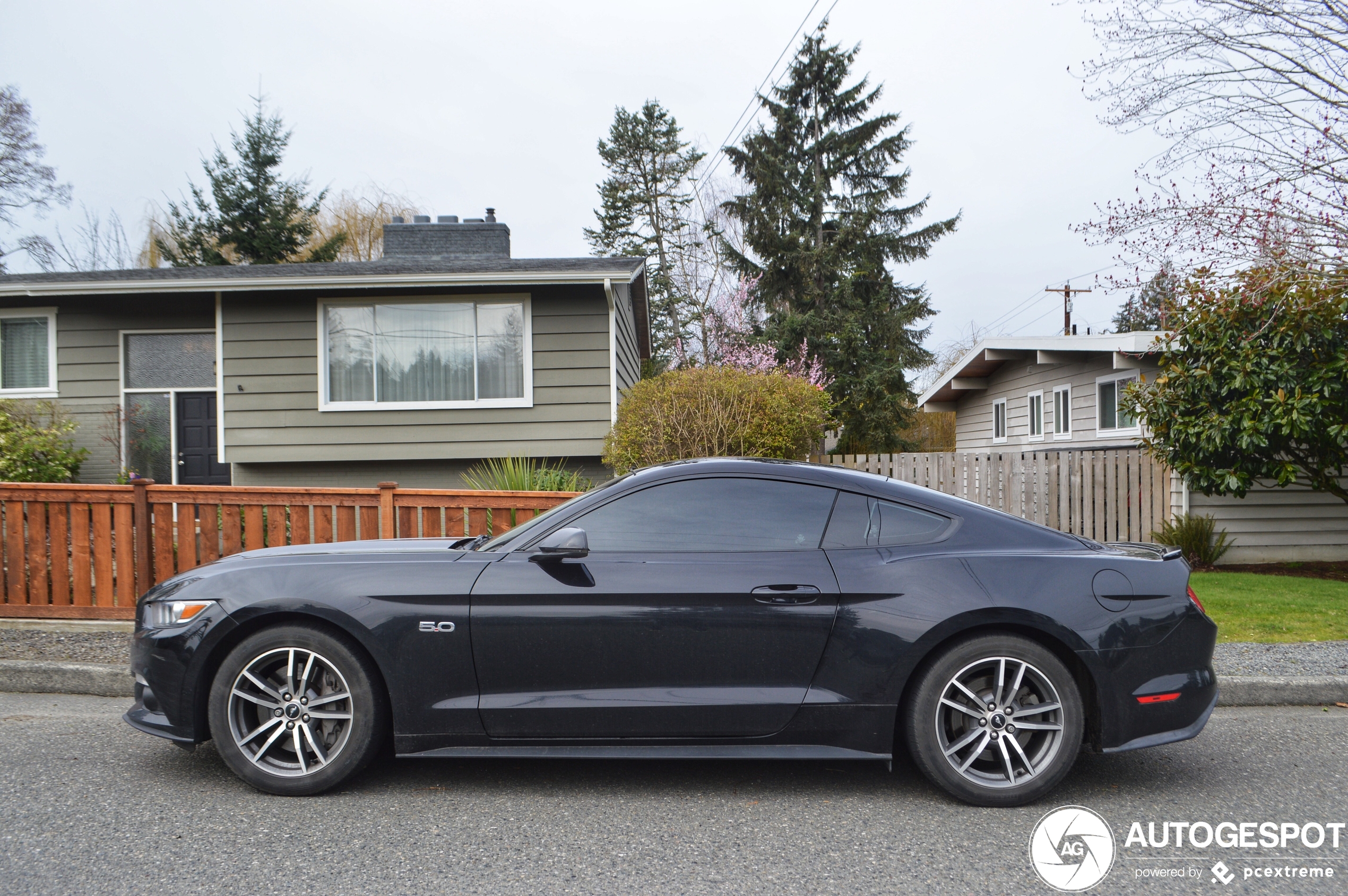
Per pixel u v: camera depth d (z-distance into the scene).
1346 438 8.08
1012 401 17.02
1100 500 9.80
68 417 12.36
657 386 9.77
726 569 3.40
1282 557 9.97
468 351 11.84
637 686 3.38
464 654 3.38
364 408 11.75
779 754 3.36
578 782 3.69
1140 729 3.33
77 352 12.38
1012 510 9.92
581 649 3.37
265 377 11.75
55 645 5.78
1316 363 8.27
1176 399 9.03
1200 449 8.75
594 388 11.77
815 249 25.53
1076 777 3.75
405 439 11.76
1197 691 3.37
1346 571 9.33
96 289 11.30
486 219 15.48
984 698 3.35
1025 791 3.31
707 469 3.67
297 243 26.36
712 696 3.35
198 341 12.54
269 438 11.76
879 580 3.37
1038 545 3.52
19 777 3.67
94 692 5.13
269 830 3.12
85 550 6.45
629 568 3.42
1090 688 3.41
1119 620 3.33
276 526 6.47
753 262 26.66
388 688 3.40
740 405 9.41
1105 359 13.21
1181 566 3.52
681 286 30.44
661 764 3.94
